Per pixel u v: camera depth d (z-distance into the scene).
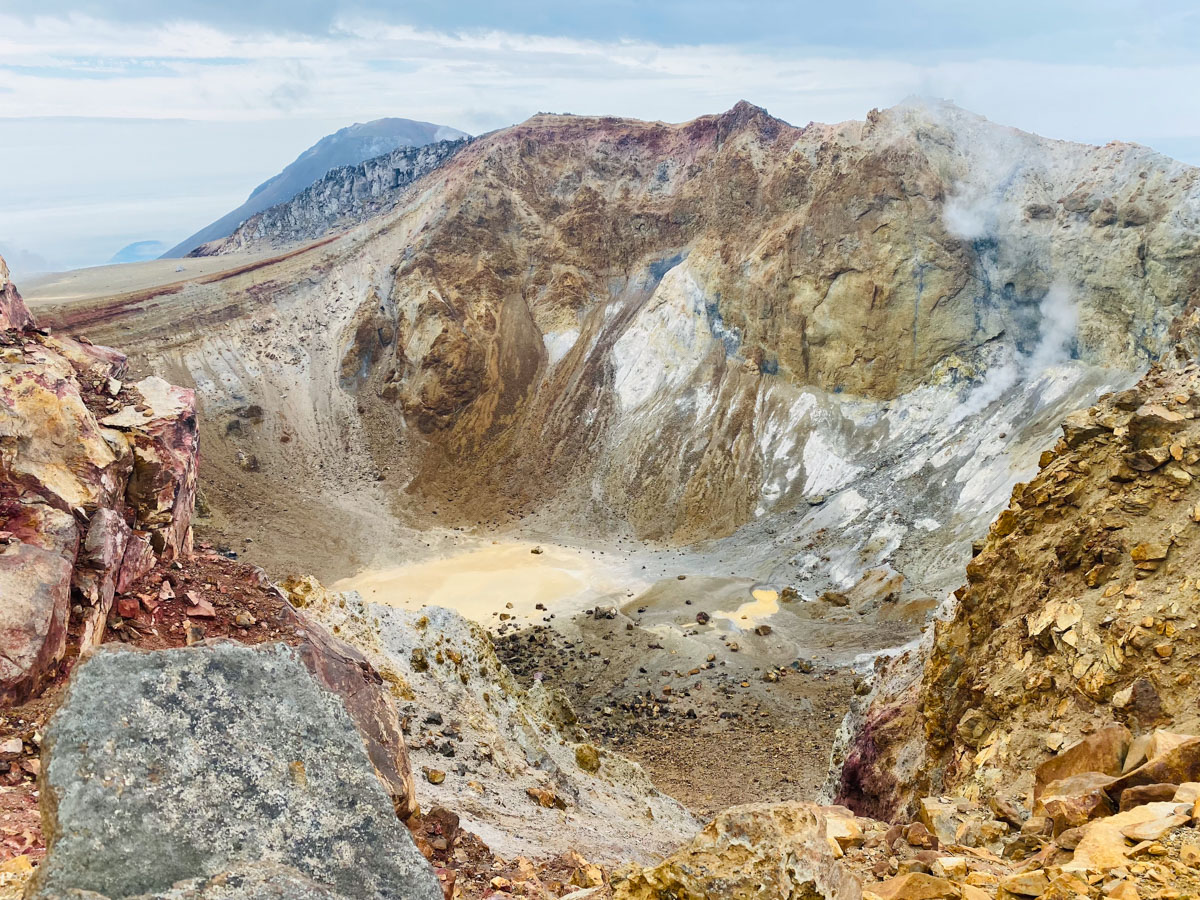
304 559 84.62
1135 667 14.91
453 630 30.00
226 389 109.50
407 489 103.38
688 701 55.72
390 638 26.66
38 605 12.09
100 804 4.40
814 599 73.12
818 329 102.69
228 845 4.59
